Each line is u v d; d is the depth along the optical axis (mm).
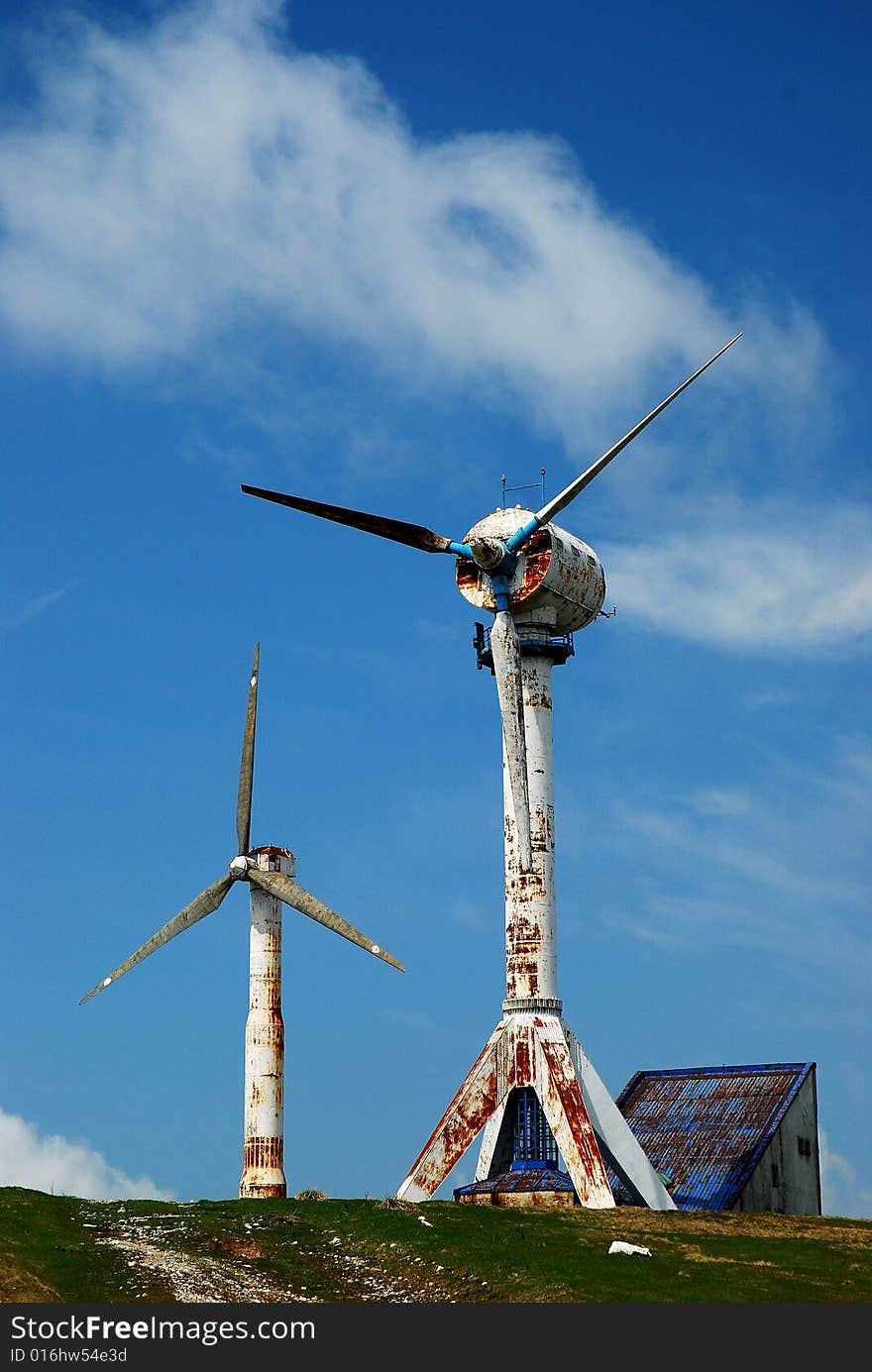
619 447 91625
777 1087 102875
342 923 89500
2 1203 76625
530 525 92812
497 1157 89812
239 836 92562
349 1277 68000
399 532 91875
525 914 90875
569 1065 88438
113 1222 74938
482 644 96562
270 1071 89312
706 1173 96375
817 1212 101375
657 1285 65688
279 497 90125
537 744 93438
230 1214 77688
